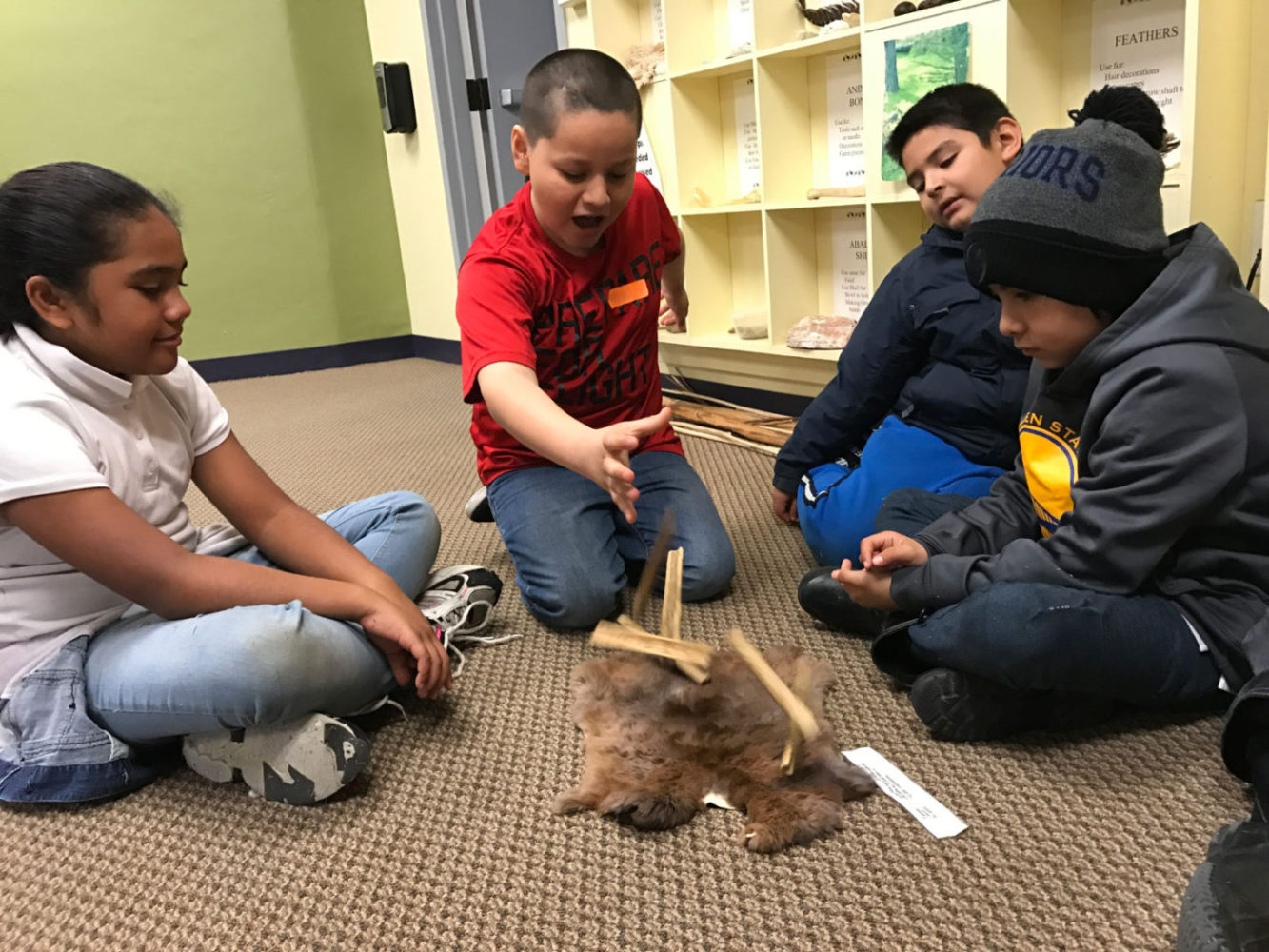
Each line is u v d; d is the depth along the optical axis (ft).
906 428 4.35
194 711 2.84
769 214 6.89
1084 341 2.97
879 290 4.48
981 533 3.36
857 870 2.50
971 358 4.13
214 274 11.39
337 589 3.09
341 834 2.81
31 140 10.61
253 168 11.30
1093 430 2.93
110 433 3.03
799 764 2.84
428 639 3.19
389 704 3.48
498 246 4.06
